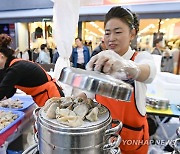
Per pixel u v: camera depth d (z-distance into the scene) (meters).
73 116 0.45
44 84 1.27
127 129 0.82
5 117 1.16
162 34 4.15
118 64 0.51
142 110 0.85
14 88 1.32
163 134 2.04
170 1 3.24
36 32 4.81
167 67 4.07
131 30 0.79
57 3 1.13
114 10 0.76
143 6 3.28
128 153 0.85
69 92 0.96
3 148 0.99
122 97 0.44
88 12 3.48
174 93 1.99
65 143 0.42
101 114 0.49
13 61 1.23
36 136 0.56
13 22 4.33
